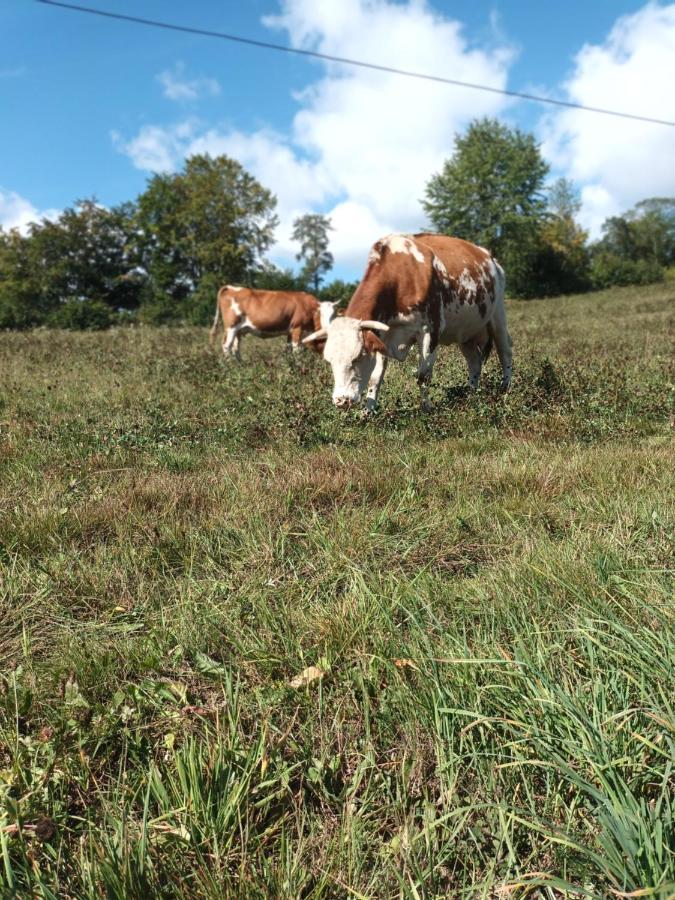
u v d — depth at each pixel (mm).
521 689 2014
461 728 1896
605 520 3533
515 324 21719
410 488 4008
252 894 1463
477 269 7922
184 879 1518
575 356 10305
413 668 2213
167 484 4184
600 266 74312
